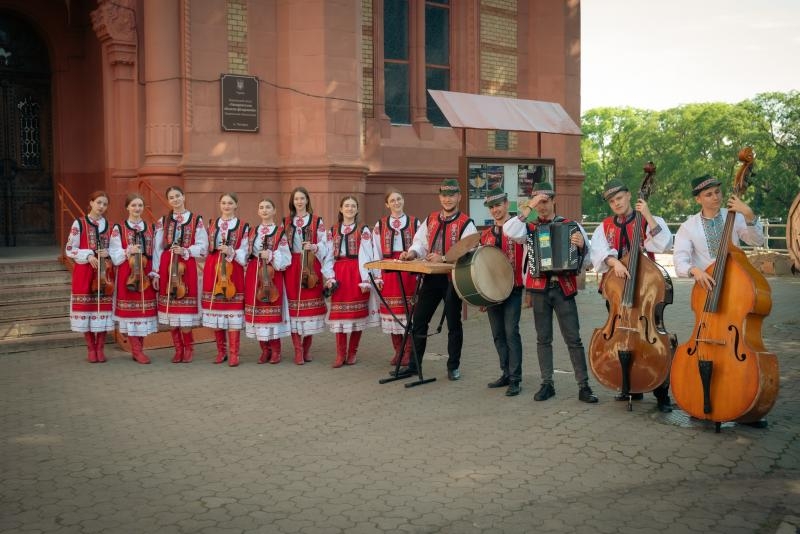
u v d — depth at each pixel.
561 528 4.49
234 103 12.62
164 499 4.98
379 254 8.88
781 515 4.64
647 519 4.60
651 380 6.64
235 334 8.92
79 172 14.68
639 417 6.70
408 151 15.02
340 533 4.45
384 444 6.06
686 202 73.44
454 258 7.55
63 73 14.48
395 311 8.64
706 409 6.06
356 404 7.26
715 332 6.07
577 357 7.22
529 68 16.92
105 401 7.41
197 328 10.37
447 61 16.23
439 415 6.88
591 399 7.17
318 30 12.76
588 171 84.75
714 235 6.46
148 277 9.08
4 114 14.31
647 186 6.71
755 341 6.02
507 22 16.62
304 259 8.88
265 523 4.59
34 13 14.20
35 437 6.30
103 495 5.06
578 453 5.79
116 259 8.94
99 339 9.09
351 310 8.82
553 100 16.70
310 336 9.21
